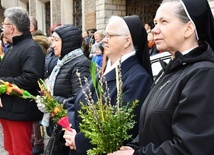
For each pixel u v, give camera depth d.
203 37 1.60
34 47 3.17
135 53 2.30
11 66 3.19
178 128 1.39
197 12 1.56
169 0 1.62
